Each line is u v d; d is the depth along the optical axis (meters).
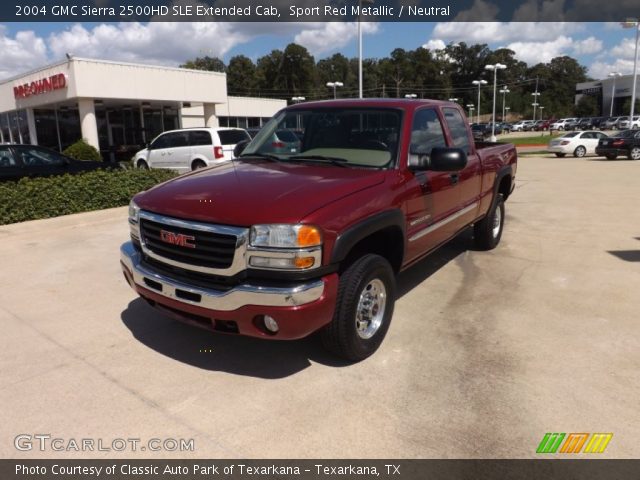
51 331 4.30
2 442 2.88
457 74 134.25
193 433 2.94
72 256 6.56
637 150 23.11
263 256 3.13
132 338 4.17
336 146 4.38
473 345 4.00
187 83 25.97
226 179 3.78
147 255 3.71
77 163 11.66
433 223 4.61
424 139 4.53
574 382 3.43
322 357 3.83
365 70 123.31
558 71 140.62
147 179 10.38
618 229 8.02
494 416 3.07
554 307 4.77
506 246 7.07
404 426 2.98
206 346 4.02
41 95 24.16
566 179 15.17
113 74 22.72
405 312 4.68
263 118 42.91
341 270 3.58
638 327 4.30
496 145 7.06
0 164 10.36
